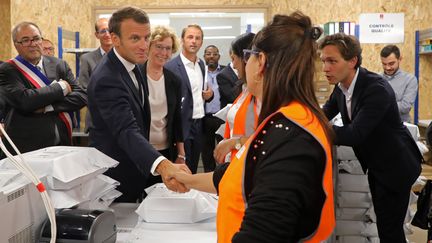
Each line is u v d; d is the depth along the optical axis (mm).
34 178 1202
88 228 1299
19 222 1213
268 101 995
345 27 4836
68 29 5793
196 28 4090
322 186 892
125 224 1704
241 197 956
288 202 836
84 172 1542
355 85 2305
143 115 2145
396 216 2473
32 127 2871
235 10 6414
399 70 4477
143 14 1961
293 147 879
